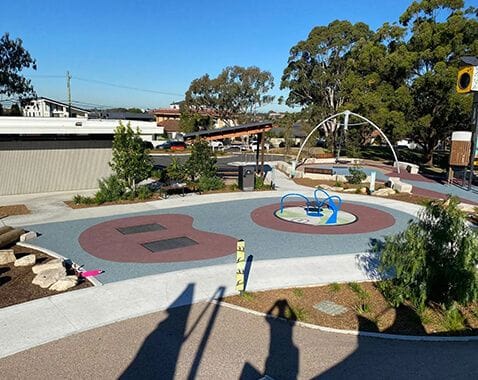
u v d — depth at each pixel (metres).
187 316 6.88
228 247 10.88
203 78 61.41
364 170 30.94
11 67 39.75
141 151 16.66
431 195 19.98
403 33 35.97
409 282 7.25
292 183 22.95
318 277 8.88
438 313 7.25
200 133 20.00
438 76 30.03
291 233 12.43
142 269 9.12
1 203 16.14
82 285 8.15
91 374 5.20
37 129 17.20
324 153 44.09
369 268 9.52
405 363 5.62
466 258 6.87
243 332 6.36
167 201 16.70
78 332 6.27
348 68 44.75
